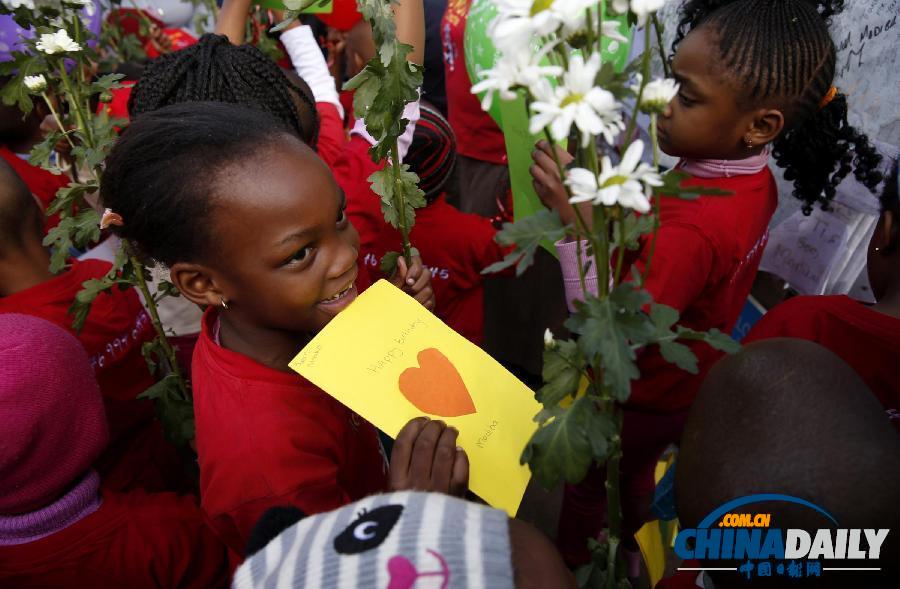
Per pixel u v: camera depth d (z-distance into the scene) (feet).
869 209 5.16
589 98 1.84
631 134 2.05
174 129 2.80
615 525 2.78
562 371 2.41
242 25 4.93
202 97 3.86
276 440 3.05
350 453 3.67
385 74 3.18
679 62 4.22
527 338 8.13
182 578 3.86
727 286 4.72
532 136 4.32
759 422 2.17
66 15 4.09
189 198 2.73
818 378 2.20
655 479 6.65
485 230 6.10
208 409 3.22
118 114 5.92
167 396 4.54
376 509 1.81
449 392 2.97
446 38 7.61
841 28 5.15
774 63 3.92
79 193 4.05
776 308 4.02
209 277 3.00
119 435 4.97
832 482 1.98
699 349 4.94
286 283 2.91
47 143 4.01
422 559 1.61
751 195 4.56
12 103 4.01
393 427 2.85
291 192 2.74
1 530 3.45
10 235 4.26
